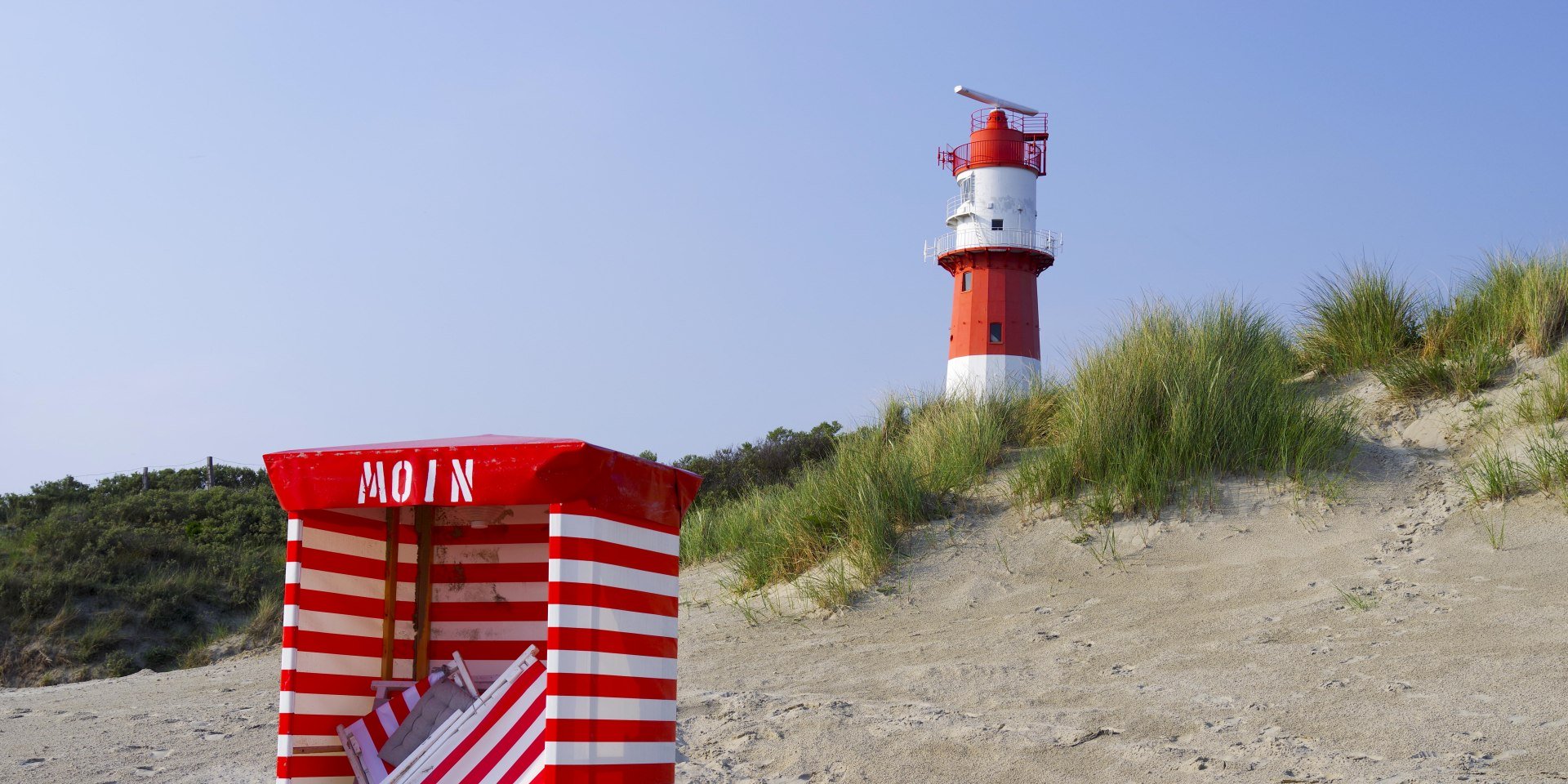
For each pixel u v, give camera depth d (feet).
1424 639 19.56
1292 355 38.01
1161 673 19.83
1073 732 16.87
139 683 30.27
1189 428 31.09
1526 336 33.58
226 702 25.66
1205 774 14.51
